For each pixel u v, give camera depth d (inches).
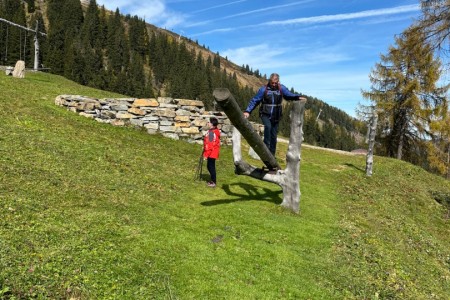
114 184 365.4
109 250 237.9
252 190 455.2
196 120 687.7
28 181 312.5
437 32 683.4
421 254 401.7
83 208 295.4
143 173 427.2
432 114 1355.8
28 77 1114.1
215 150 439.8
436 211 684.7
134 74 5349.4
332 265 285.7
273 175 396.8
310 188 533.3
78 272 205.5
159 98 674.8
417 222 582.6
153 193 372.2
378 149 1533.0
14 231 229.0
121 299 194.1
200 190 421.7
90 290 193.6
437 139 1400.1
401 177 828.6
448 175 1470.2
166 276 224.7
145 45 6633.9
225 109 264.4
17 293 178.9
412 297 270.7
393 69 1411.2
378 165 886.4
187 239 279.4
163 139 647.1
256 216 358.3
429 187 826.8
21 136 420.5
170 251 255.6
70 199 305.4
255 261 266.2
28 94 679.1
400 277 301.3
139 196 353.4
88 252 228.1
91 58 4886.8
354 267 292.5
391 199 635.5
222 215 347.6
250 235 310.3
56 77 1311.5
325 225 373.7
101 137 534.9
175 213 334.3
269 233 321.4
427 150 1418.6
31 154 375.2
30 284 185.3
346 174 705.6
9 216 246.2
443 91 1332.4
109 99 650.2
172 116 674.8
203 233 299.0
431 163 1416.1
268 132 386.9
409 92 1369.3
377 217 482.6
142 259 237.5
